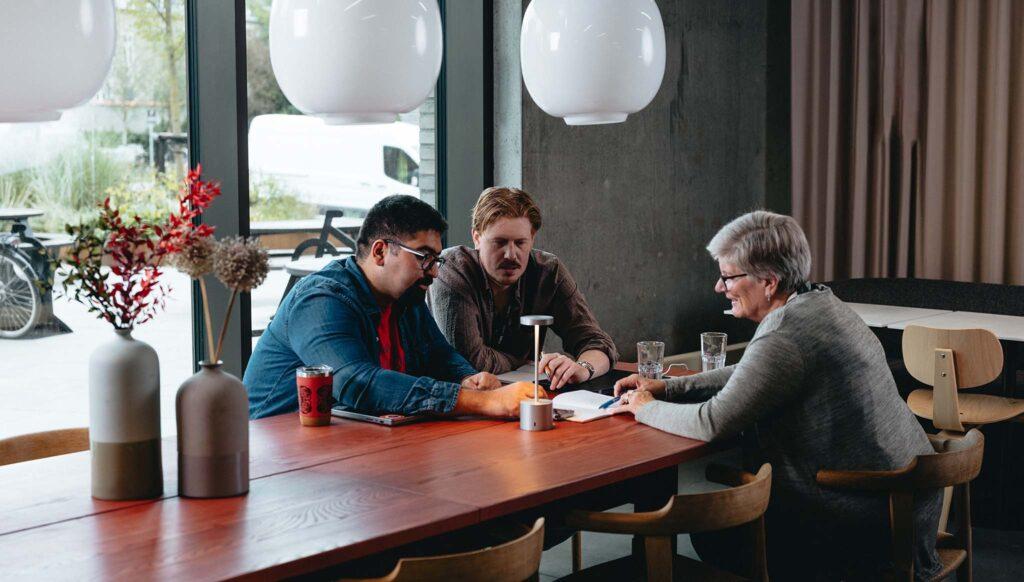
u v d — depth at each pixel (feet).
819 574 8.46
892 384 8.49
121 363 6.34
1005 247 17.90
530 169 15.28
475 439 8.08
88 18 4.75
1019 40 17.52
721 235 8.73
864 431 8.18
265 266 6.54
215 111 12.41
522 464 7.36
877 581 8.13
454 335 10.74
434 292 10.89
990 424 14.11
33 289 11.55
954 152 18.33
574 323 11.48
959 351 13.66
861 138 18.97
